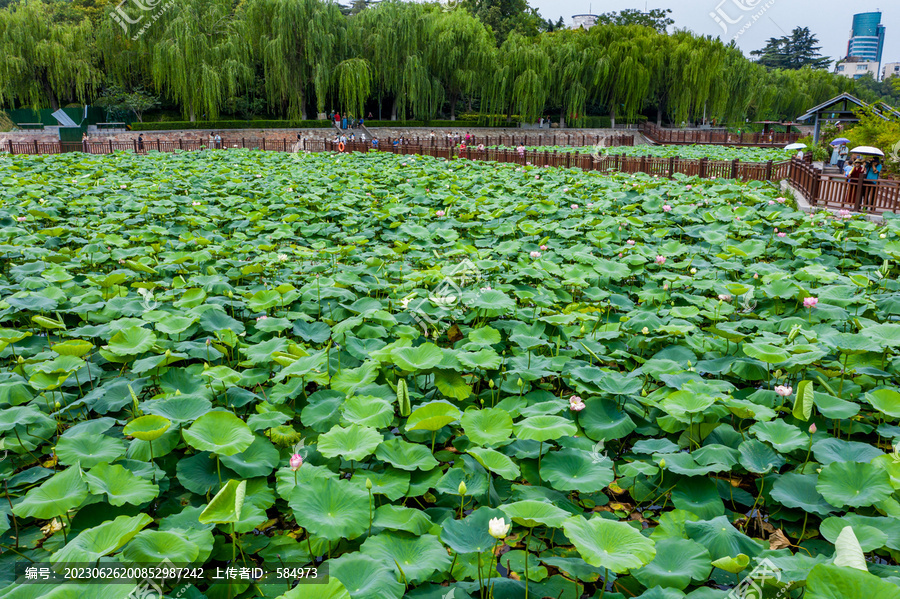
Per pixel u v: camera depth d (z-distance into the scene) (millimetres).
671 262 7309
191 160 19766
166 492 2992
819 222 9289
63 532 2623
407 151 26844
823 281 5996
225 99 35469
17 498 2900
